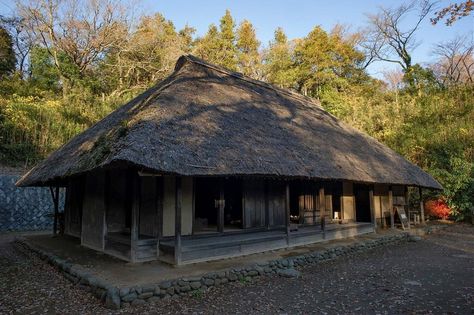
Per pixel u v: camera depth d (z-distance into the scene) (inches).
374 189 464.8
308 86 979.9
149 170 182.5
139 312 163.9
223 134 247.8
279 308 172.4
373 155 419.8
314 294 195.6
